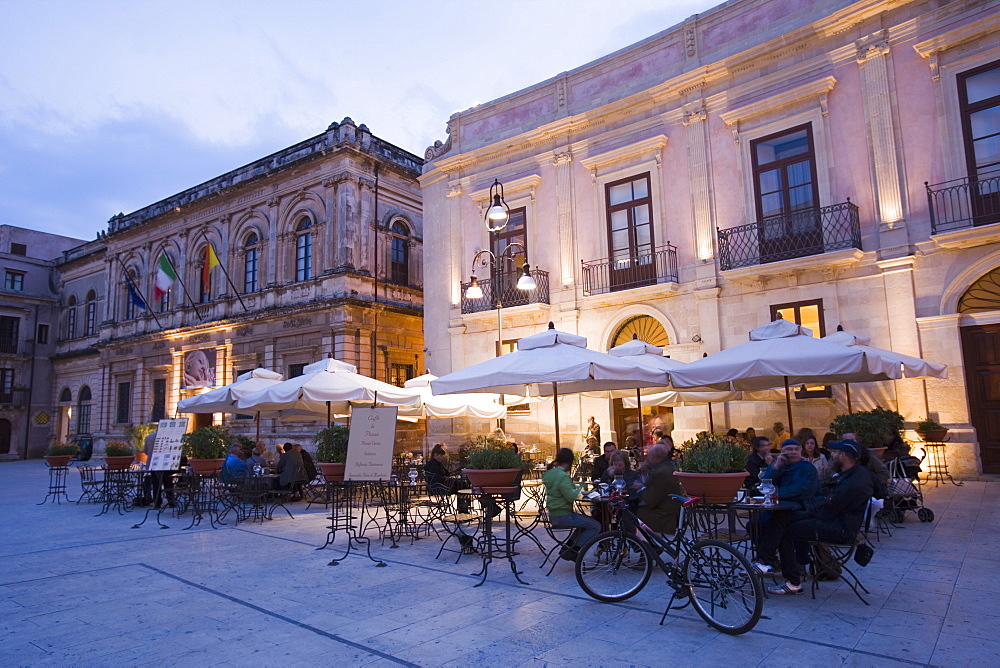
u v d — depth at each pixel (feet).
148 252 109.91
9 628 17.62
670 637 16.02
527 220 63.31
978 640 15.05
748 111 50.90
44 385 134.00
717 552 16.87
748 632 16.15
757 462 28.78
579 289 59.36
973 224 41.47
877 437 32.94
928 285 42.83
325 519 37.29
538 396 39.83
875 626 16.28
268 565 25.02
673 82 54.39
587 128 60.49
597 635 16.26
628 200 57.82
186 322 100.01
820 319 46.85
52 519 39.01
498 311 55.06
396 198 89.10
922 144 43.88
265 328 87.56
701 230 52.70
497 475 23.27
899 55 45.14
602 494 22.34
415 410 49.37
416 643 15.94
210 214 99.09
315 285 82.84
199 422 96.68
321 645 15.96
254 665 14.79
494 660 14.73
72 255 136.26
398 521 30.48
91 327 128.36
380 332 83.41
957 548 24.02
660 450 21.12
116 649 15.92
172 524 36.27
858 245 45.27
